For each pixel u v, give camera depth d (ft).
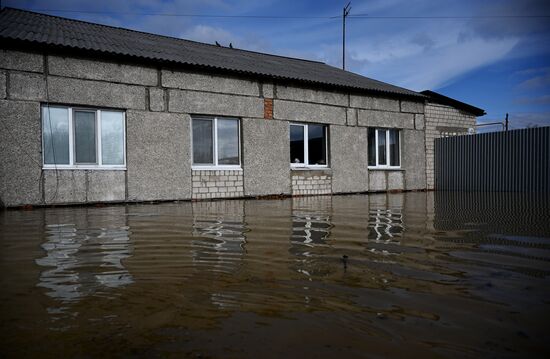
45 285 7.06
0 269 8.13
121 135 24.50
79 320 5.51
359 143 34.63
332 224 14.57
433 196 29.99
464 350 4.63
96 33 29.99
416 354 4.54
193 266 8.34
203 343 4.81
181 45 34.32
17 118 21.15
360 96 34.63
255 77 28.96
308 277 7.50
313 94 31.96
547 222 14.80
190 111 26.43
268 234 12.32
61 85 22.26
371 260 8.82
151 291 6.73
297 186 31.30
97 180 23.49
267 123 29.73
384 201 25.71
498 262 8.63
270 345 4.76
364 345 4.76
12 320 5.51
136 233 12.54
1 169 20.83
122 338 4.96
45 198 21.97
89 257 9.18
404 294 6.53
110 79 23.73
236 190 28.50
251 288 6.87
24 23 26.40
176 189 26.05
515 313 5.71
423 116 39.06
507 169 34.76
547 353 4.55
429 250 9.84
